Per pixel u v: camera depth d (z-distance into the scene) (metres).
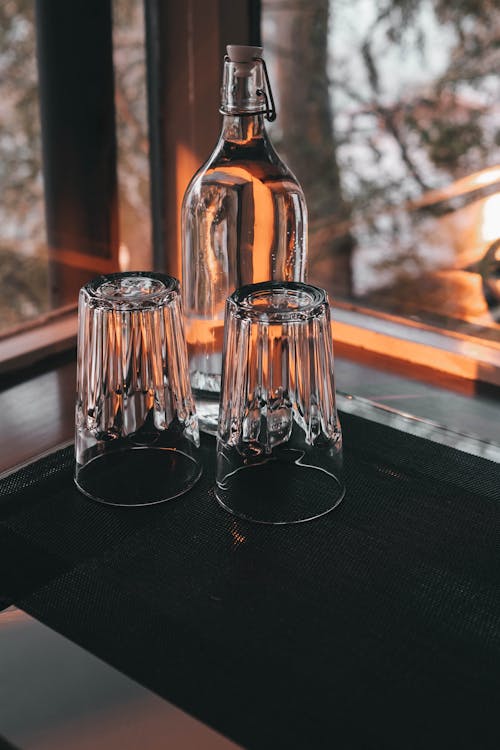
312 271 1.16
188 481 0.74
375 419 0.84
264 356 0.71
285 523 0.69
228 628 0.60
